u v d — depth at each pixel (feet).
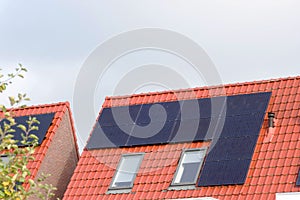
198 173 75.82
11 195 51.70
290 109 79.15
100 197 78.48
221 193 72.38
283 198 67.77
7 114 52.65
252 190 71.31
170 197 74.38
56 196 90.07
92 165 83.35
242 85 85.40
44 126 91.09
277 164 73.05
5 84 53.62
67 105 94.84
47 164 88.48
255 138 76.69
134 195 76.79
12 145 52.54
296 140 75.05
